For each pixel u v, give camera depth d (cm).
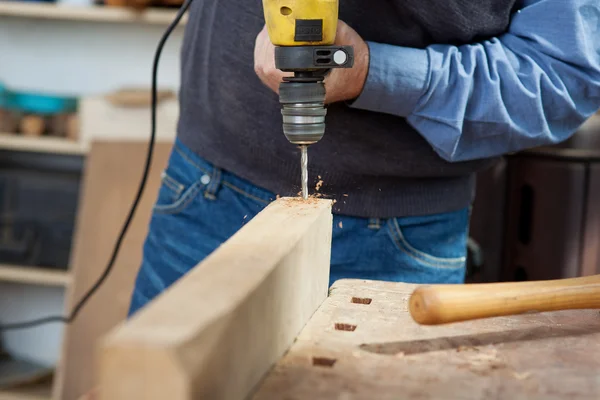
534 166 166
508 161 172
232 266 67
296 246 76
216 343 55
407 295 93
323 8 86
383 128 114
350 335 79
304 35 86
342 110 112
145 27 263
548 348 77
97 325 226
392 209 121
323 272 91
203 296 59
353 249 122
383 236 122
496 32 114
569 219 162
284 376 69
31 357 288
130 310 136
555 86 110
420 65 104
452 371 70
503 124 109
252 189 123
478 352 75
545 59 110
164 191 133
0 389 259
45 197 244
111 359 50
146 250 136
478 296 75
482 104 108
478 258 163
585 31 108
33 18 267
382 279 123
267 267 68
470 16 108
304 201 93
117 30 264
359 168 117
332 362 72
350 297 92
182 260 129
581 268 164
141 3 231
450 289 75
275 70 97
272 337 70
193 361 52
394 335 79
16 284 284
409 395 65
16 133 251
